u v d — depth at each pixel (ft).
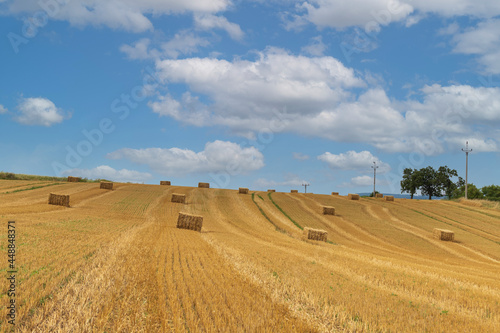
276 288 37.93
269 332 24.82
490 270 80.02
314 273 49.37
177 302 29.63
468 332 28.17
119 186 196.34
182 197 161.99
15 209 111.04
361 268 57.72
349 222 146.10
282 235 112.88
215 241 79.61
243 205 166.71
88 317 25.17
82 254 49.14
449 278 55.98
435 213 175.63
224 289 35.32
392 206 189.78
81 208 129.59
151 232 86.74
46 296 29.71
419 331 27.61
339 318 29.60
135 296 31.09
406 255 94.94
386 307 34.14
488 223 157.69
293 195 208.85
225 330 24.52
